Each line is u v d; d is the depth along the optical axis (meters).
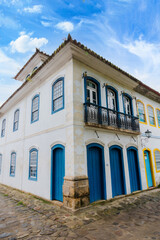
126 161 8.13
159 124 12.19
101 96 7.73
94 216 4.93
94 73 7.68
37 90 9.29
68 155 5.97
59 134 6.71
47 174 7.08
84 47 6.48
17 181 9.75
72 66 6.66
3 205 6.41
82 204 5.45
